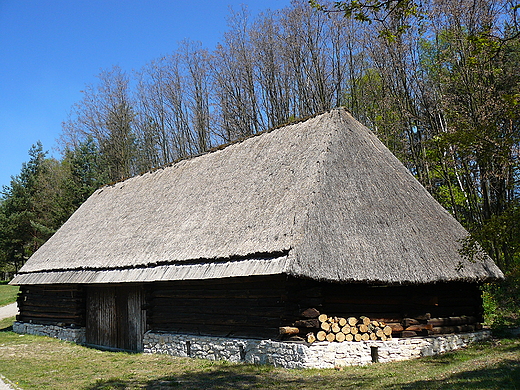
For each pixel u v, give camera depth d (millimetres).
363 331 11578
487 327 14758
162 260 14391
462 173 20859
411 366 10898
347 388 9211
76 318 19094
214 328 13547
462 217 24062
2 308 33156
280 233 11539
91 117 42406
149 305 15531
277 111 30828
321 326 11219
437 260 12383
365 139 14883
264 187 13961
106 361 14164
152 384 10609
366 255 11469
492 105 17188
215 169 17344
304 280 11289
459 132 11945
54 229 40375
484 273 13086
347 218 12055
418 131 25312
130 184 22578
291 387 9570
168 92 38188
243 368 11539
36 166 53062
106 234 19203
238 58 32406
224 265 12203
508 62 19047
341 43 28531
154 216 17641
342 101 30141
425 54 25609
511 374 8688
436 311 12766
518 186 17484
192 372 11648
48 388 10664
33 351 16656
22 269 22344
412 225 12945
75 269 18406
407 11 9734
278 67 30781
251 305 12633
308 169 13109
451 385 8508
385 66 24922
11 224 47219
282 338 11594
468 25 19281
